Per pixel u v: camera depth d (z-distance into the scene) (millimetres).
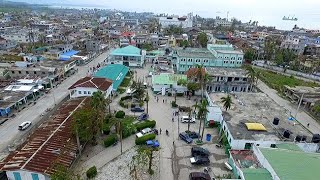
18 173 44750
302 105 92812
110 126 66750
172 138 64938
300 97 91188
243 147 57438
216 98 82125
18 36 183125
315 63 144500
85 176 49750
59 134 55688
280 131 63062
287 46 187750
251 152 54188
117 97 90375
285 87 105750
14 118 71438
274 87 111188
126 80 109250
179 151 59562
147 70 127812
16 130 65125
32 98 85188
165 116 77000
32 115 73562
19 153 49094
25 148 50625
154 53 149000
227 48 139375
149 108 82250
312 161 45875
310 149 57562
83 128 55312
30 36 184375
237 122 65500
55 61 120562
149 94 94312
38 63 114875
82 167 52281
